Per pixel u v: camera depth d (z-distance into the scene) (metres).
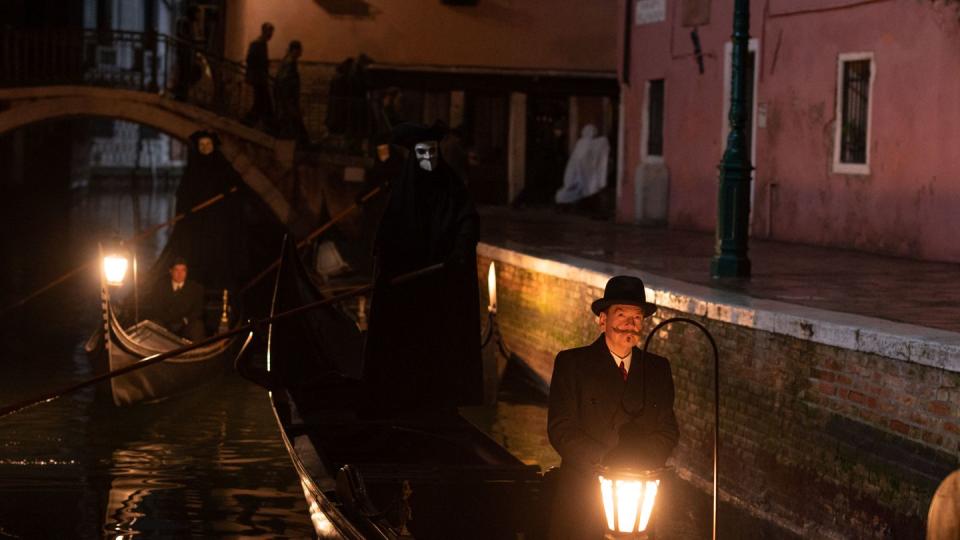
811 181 17.88
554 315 14.83
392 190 9.48
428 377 9.57
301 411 10.20
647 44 22.86
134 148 55.94
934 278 13.24
